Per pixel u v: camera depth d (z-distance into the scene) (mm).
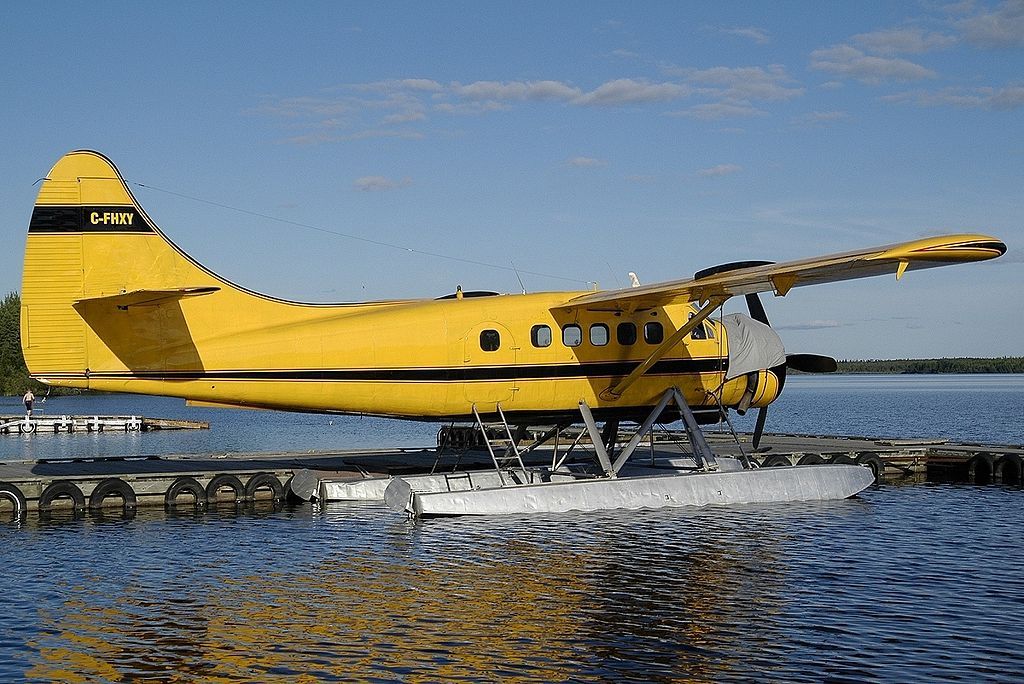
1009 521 17469
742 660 9562
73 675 9180
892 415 67312
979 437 43312
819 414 69688
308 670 9266
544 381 19203
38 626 10719
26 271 17031
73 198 17328
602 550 14719
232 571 13406
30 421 50312
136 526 17234
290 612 11234
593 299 18891
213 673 9211
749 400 21125
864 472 20875
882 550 14742
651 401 20375
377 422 67188
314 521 17641
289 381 17828
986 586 12445
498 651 9828
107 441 42875
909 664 9438
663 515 18047
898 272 15281
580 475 20484
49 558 14352
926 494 21516
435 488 19172
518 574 13141
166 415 83250
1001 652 9781
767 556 14273
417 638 10250
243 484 20484
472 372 18672
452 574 13156
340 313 18875
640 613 11219
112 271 17438
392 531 16469
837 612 11234
